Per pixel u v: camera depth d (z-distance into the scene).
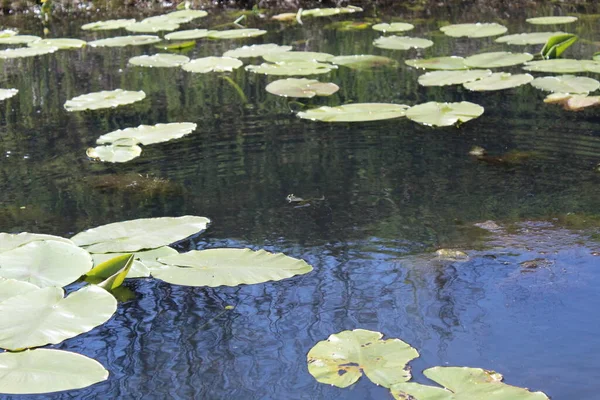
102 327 2.60
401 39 7.00
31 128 4.84
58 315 2.55
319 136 4.50
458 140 4.34
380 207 3.50
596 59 6.01
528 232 3.18
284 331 2.53
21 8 9.18
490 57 6.09
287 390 2.21
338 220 3.38
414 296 2.72
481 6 8.89
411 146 4.29
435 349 2.38
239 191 3.74
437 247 3.08
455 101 5.12
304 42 7.28
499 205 3.46
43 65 6.57
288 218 3.41
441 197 3.58
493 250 3.03
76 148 4.43
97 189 3.83
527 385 2.18
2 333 2.44
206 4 9.30
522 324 2.51
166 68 6.37
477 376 2.16
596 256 2.94
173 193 3.75
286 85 5.48
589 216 3.30
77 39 7.46
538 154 4.07
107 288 2.80
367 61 6.30
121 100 5.22
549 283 2.76
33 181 3.96
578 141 4.22
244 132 4.63
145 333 2.55
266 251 3.07
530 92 5.26
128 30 7.91
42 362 2.30
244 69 6.21
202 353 2.43
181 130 4.55
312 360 2.28
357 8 8.95
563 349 2.36
